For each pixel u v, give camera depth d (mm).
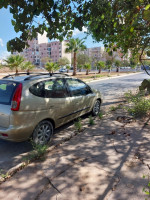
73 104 4414
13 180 2525
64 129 4562
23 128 3119
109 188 2318
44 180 2516
